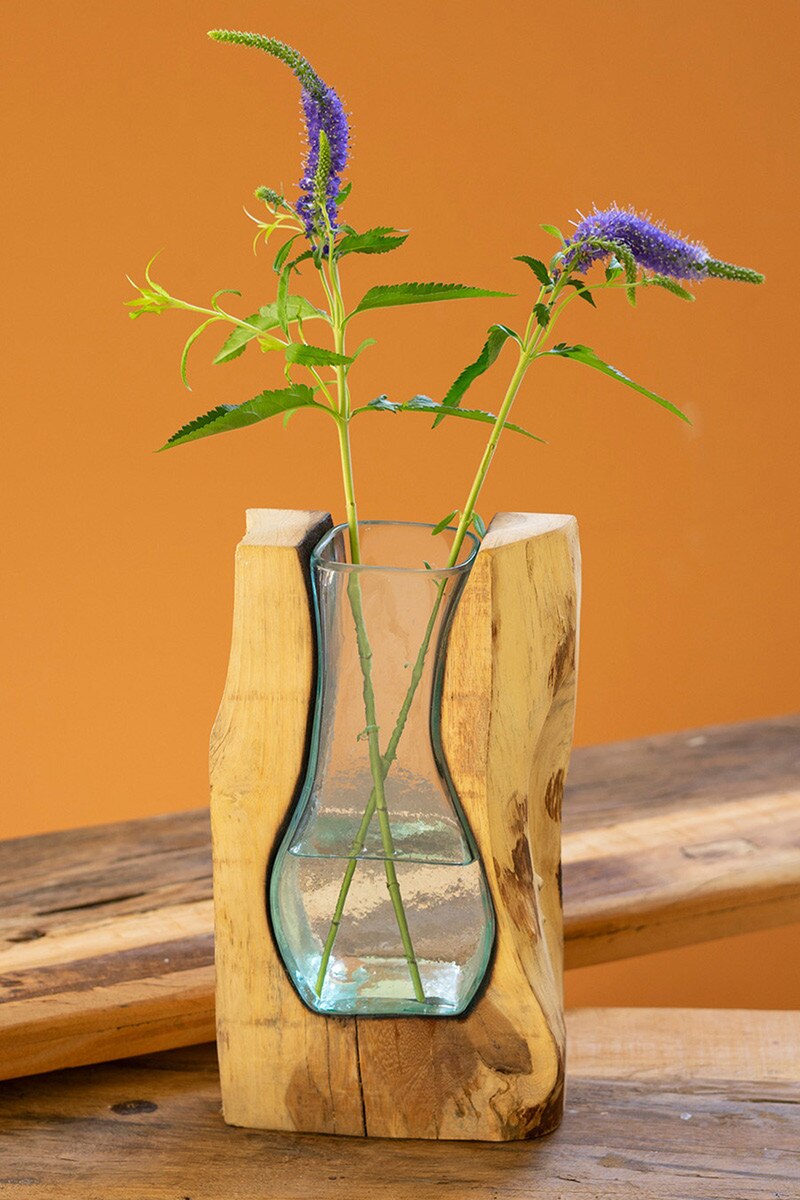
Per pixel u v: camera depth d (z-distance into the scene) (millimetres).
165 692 2488
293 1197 923
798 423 2426
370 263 2285
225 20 2197
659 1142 980
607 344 2350
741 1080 1061
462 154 2262
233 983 979
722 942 2600
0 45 2191
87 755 2504
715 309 2354
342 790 920
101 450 2367
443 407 879
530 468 2398
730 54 2256
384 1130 989
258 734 941
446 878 936
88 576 2424
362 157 2242
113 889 1241
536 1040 961
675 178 2293
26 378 2324
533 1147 975
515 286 2326
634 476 2420
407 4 2207
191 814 1408
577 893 1209
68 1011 1042
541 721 947
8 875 1271
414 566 948
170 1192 929
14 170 2238
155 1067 1100
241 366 2328
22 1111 1034
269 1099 997
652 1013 1176
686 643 2496
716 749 1538
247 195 2254
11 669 2451
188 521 2412
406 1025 969
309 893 947
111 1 2189
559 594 932
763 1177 934
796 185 2314
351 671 894
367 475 2385
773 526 2469
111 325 2311
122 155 2242
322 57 2211
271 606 928
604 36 2242
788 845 1289
